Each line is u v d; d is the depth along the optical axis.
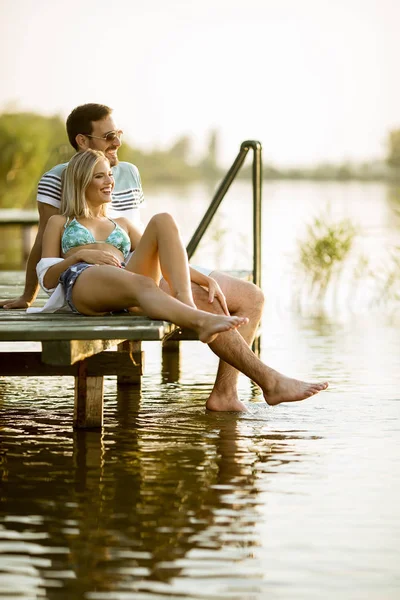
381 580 3.45
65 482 4.47
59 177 6.07
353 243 12.63
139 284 5.19
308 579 3.45
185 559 3.60
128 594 3.33
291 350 8.30
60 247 5.78
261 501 4.21
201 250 15.91
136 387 6.74
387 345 8.55
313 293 12.08
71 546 3.71
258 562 3.58
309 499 4.23
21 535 3.81
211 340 5.07
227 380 5.96
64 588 3.37
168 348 8.18
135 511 4.07
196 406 6.08
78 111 6.31
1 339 4.79
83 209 5.74
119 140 6.32
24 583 3.40
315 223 12.52
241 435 5.30
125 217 6.12
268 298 11.86
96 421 5.49
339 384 6.72
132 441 5.19
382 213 23.38
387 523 3.96
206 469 4.66
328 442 5.14
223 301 5.64
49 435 5.34
